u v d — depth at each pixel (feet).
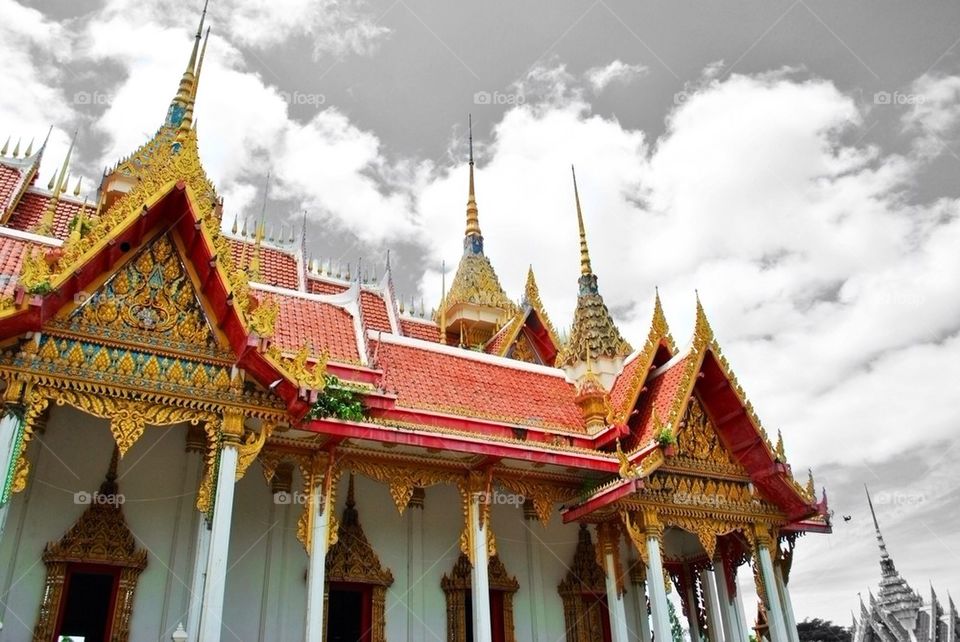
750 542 66.69
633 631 70.13
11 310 40.98
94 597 50.06
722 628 72.18
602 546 65.51
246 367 47.67
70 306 44.83
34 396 42.32
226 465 45.27
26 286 41.42
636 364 73.92
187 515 53.31
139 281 47.47
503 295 119.96
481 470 59.72
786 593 67.36
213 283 47.93
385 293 106.93
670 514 63.21
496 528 69.10
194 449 55.42
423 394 64.28
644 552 60.75
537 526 70.90
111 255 45.98
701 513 64.64
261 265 99.04
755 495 68.13
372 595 60.03
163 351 46.42
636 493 61.93
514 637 65.21
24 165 86.69
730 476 67.36
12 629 46.73
